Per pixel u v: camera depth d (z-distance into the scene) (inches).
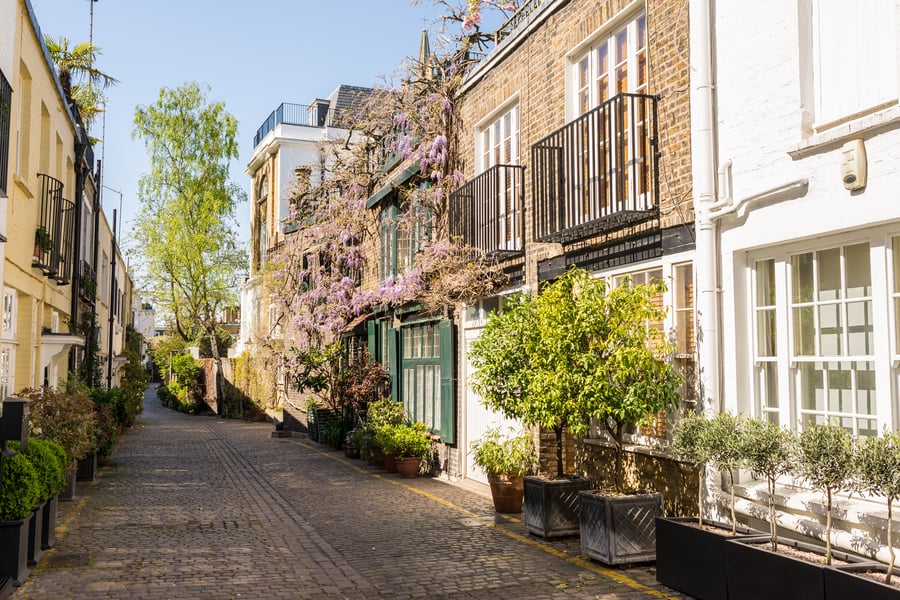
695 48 279.0
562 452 357.1
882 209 207.5
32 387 454.6
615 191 327.6
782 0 245.3
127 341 1333.7
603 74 350.6
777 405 256.7
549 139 378.9
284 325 996.6
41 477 273.3
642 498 269.0
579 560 280.1
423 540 319.3
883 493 175.6
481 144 485.4
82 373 677.9
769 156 249.6
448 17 520.4
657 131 303.4
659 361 287.7
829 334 237.0
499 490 380.5
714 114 274.2
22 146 421.1
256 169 1344.7
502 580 255.4
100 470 561.3
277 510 394.6
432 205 532.1
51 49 868.6
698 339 275.0
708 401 267.9
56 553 291.3
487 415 459.5
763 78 252.5
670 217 292.7
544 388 277.7
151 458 655.1
